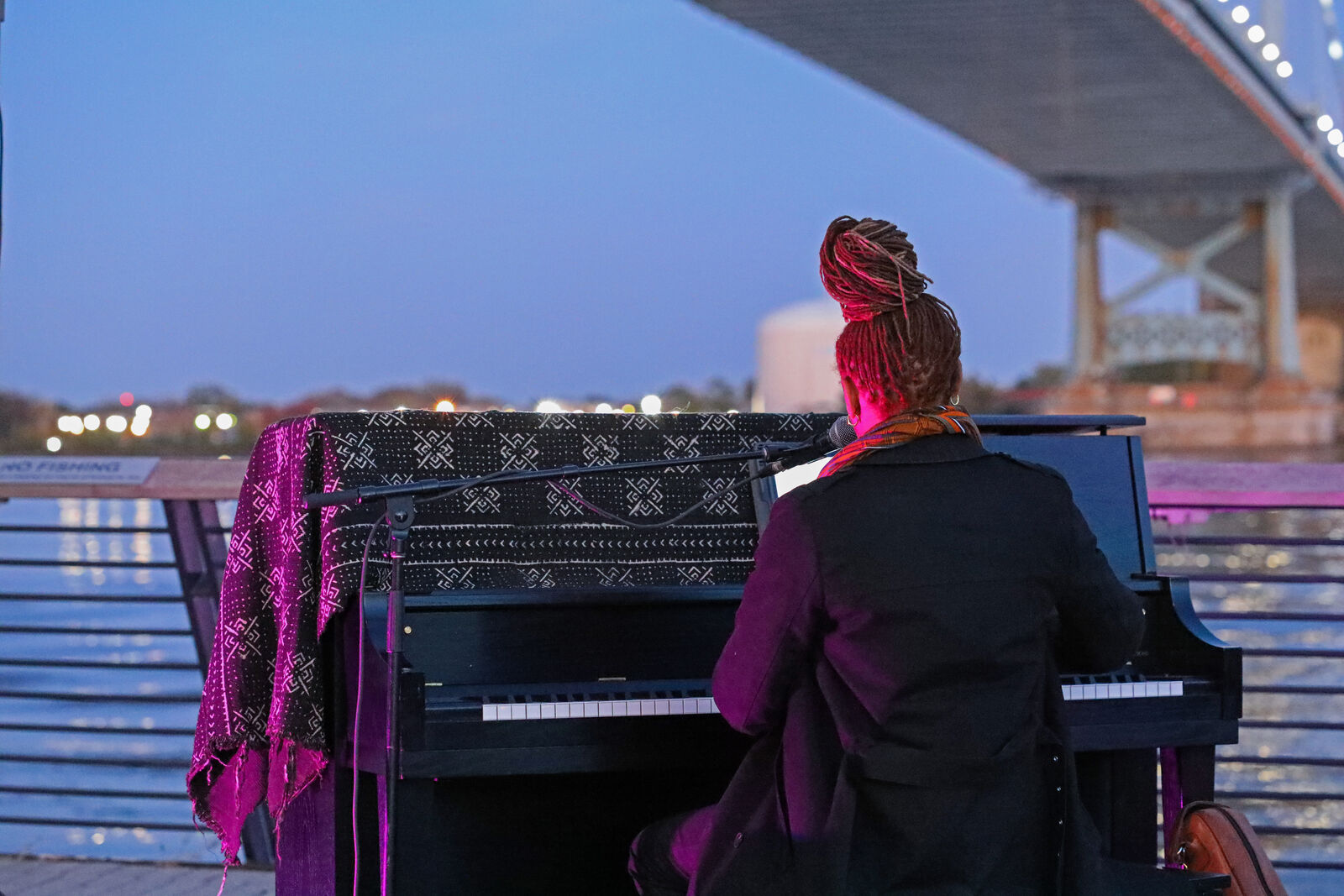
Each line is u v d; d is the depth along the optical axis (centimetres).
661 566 423
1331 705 1255
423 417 411
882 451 334
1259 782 980
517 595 393
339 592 388
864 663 323
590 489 424
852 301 343
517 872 420
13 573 2080
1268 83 5219
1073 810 332
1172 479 588
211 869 623
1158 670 430
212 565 604
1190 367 8250
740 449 441
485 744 358
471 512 409
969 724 321
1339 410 8062
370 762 369
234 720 419
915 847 318
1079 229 7875
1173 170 7275
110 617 1805
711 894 330
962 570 325
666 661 408
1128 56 4925
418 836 376
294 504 403
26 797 948
